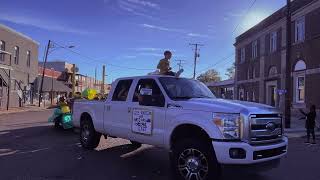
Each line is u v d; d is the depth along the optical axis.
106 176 8.41
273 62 36.50
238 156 7.03
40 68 60.59
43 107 48.09
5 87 41.72
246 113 7.18
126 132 9.66
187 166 7.60
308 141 15.86
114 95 10.38
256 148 7.08
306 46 29.44
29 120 24.48
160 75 9.25
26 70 49.06
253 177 8.54
